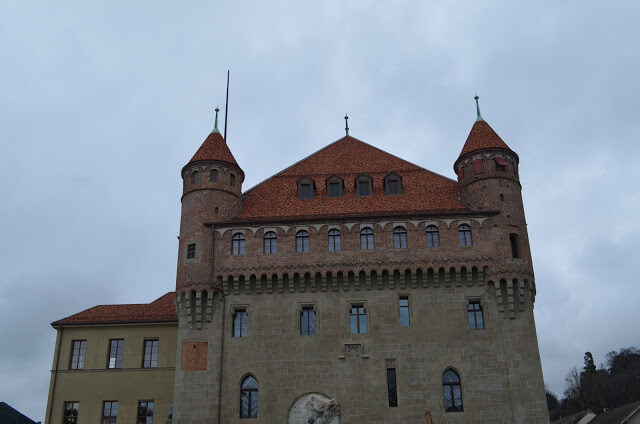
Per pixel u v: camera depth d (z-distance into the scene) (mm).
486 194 44000
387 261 41875
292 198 47188
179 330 41219
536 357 39281
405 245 42656
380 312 41031
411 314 40906
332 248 42656
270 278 41812
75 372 45656
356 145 53969
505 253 41719
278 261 42250
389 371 39656
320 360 39875
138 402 44531
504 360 39281
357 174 49500
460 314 40688
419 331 40344
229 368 39969
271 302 41719
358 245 42562
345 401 38719
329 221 43375
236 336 41125
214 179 45594
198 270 42125
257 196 47938
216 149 47250
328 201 46344
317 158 52594
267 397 39062
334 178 47344
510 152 45500
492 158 44969
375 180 48781
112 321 46812
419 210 44000
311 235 43062
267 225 43562
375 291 41719
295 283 42125
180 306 41844
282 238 43062
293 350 40219
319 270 41781
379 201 45906
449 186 47594
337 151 53344
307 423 38219
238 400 39062
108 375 45375
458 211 43312
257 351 40312
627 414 61125
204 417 38656
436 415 38094
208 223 43625
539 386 38469
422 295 41406
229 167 46406
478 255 41781
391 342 40156
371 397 38719
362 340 40312
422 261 41750
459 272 41594
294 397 38969
